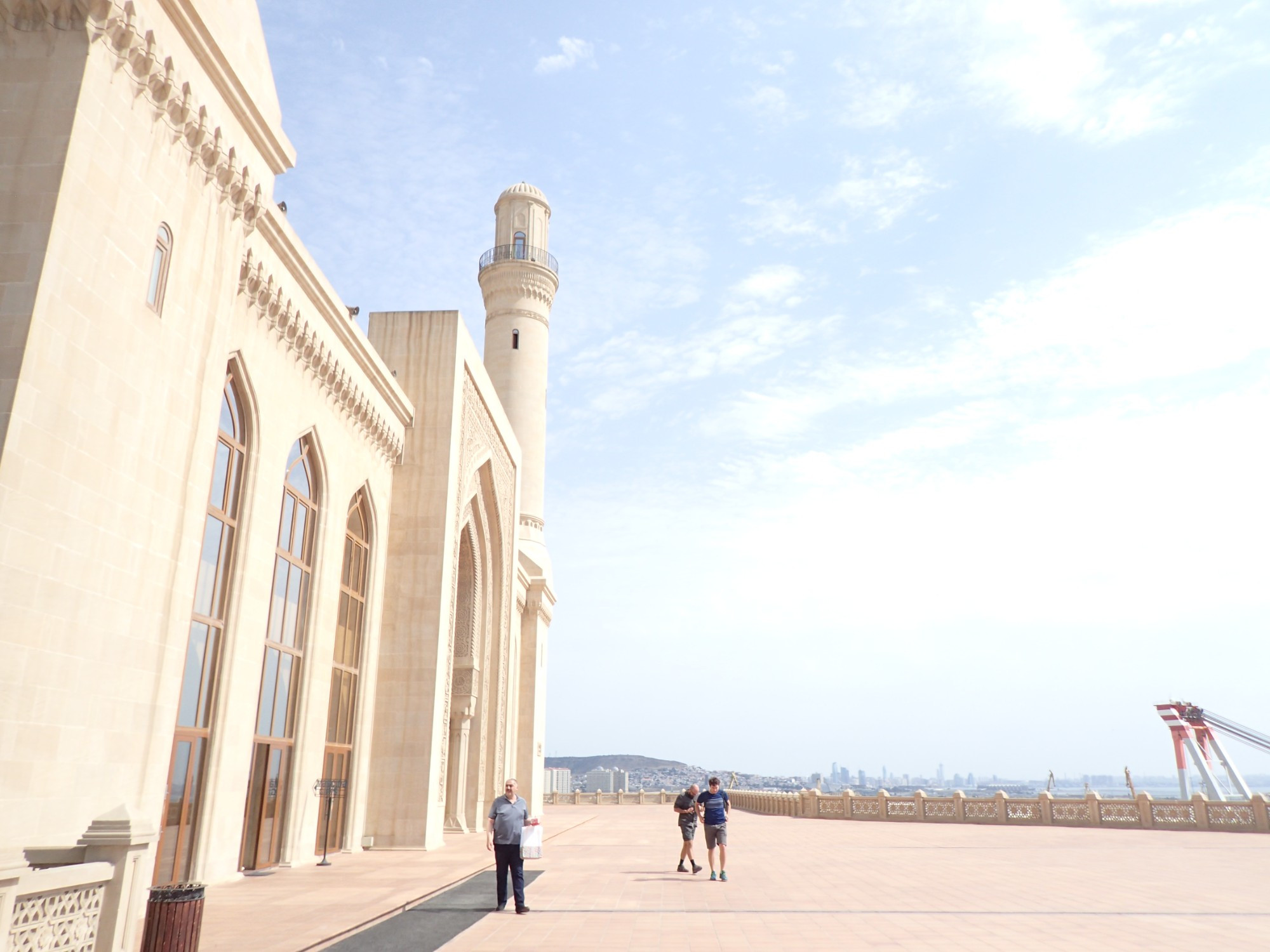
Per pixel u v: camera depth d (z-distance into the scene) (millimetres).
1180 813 31984
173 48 12930
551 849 23625
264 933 10484
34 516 10367
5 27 11555
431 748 24375
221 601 17047
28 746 10109
